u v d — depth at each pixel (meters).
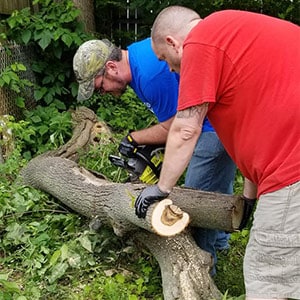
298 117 2.13
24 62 5.98
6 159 4.83
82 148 4.86
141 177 3.25
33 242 3.47
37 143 5.40
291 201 2.17
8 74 5.27
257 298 2.29
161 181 2.37
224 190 3.30
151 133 3.16
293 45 2.19
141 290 3.11
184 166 2.29
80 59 3.05
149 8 6.58
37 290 3.05
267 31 2.17
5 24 5.89
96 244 3.41
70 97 6.36
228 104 2.21
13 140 5.00
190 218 3.03
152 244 3.11
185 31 2.38
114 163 3.33
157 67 2.93
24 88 5.82
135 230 3.17
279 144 2.17
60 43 6.04
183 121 2.19
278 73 2.14
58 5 6.11
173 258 2.97
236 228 2.94
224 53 2.14
